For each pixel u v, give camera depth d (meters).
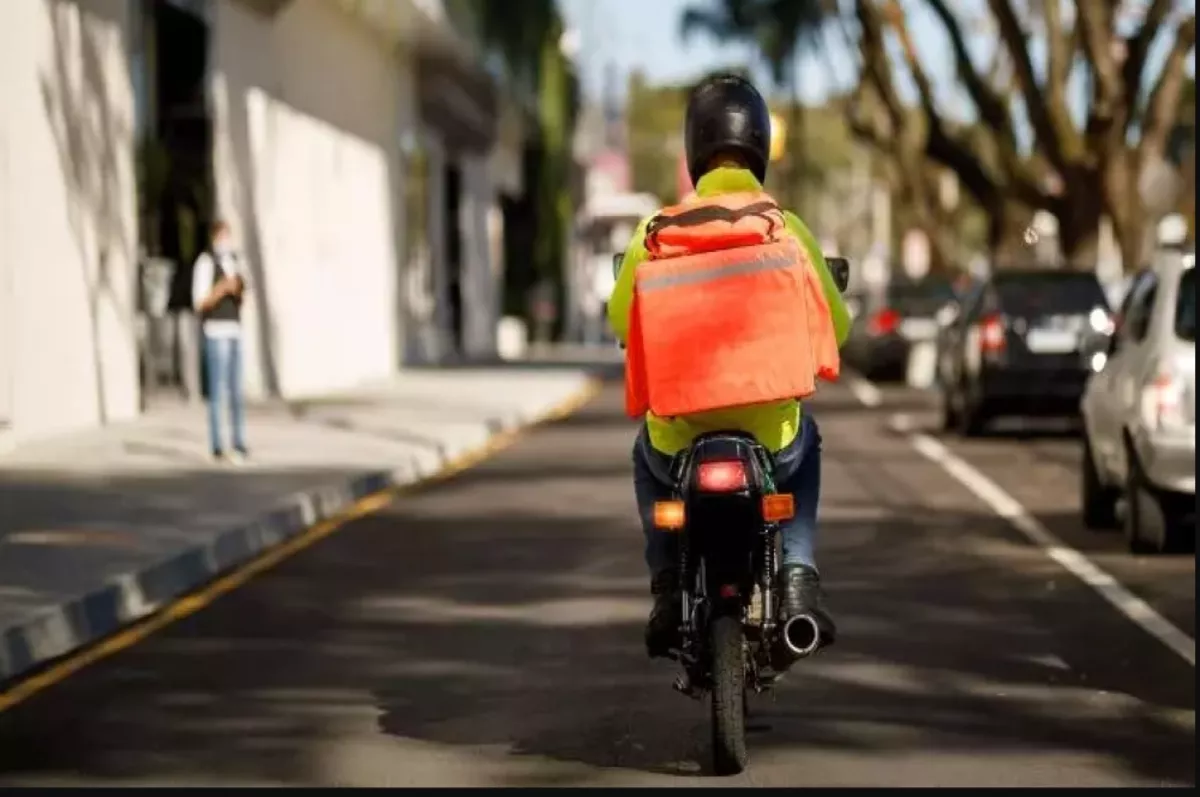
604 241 118.31
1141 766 12.41
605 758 12.63
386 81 64.00
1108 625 17.61
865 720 13.71
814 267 11.76
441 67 70.00
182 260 42.69
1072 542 23.17
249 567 21.53
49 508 24.30
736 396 11.43
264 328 47.47
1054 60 56.31
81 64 35.19
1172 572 20.77
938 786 11.89
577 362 75.00
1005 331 37.25
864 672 15.42
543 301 99.00
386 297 63.69
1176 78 55.94
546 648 16.58
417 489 29.67
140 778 12.19
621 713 13.98
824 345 11.66
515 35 77.06
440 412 43.38
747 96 12.10
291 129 50.44
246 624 17.89
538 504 27.59
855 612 18.33
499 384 56.66
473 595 19.47
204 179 43.44
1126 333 23.59
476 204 83.31
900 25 67.69
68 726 13.70
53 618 16.67
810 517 12.24
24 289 32.25
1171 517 21.78
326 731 13.48
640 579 20.52
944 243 89.62
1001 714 13.92
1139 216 56.03
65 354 34.41
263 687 15.00
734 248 11.54
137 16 40.88
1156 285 22.55
